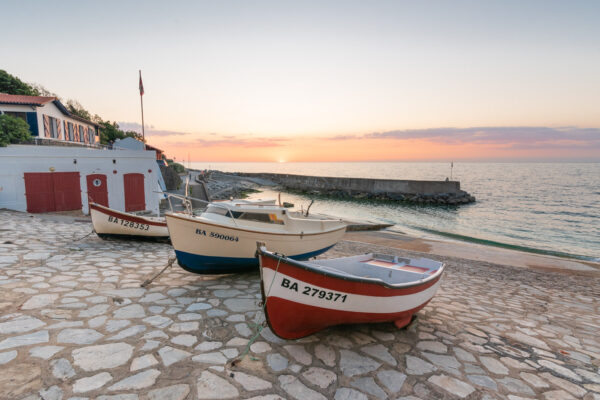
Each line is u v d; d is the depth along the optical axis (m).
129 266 8.23
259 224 8.03
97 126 30.06
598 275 13.28
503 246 21.39
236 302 6.16
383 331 5.34
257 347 4.48
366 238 19.53
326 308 4.38
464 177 124.81
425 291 5.43
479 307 7.39
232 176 90.12
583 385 4.22
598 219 34.09
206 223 6.89
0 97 18.77
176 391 3.39
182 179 60.22
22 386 3.28
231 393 3.43
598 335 6.30
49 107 20.17
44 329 4.54
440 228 27.98
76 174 16.42
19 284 6.19
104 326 4.79
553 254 19.58
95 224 10.34
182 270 8.26
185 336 4.66
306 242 8.72
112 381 3.48
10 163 15.05
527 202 48.53
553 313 7.55
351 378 3.89
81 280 6.78
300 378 3.81
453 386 3.91
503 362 4.66
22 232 10.82
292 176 72.44
